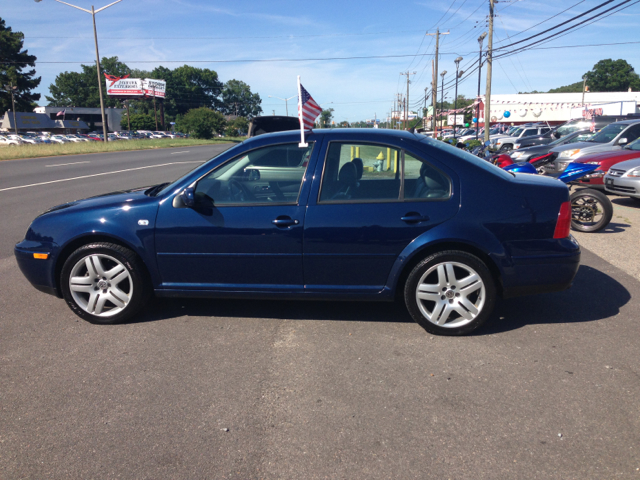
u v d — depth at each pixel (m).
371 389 3.18
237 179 4.06
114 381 3.33
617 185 9.45
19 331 4.17
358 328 4.14
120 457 2.57
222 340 3.96
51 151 31.20
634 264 5.82
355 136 4.00
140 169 20.66
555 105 51.72
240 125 114.38
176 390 3.21
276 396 3.12
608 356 3.55
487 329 4.07
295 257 3.93
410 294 3.88
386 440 2.67
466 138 37.91
